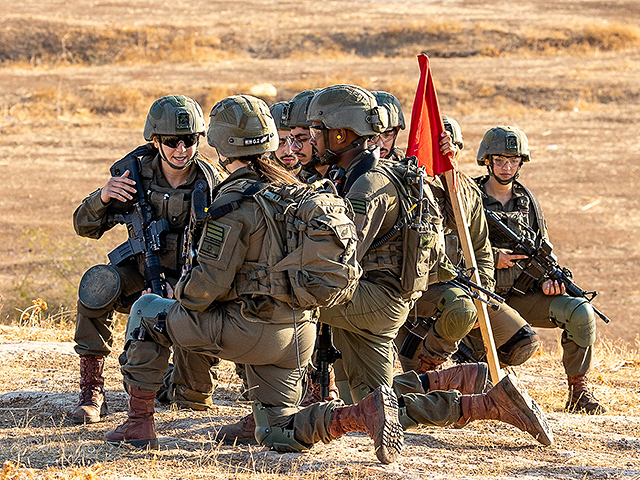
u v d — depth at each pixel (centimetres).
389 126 1120
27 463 844
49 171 3872
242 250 798
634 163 4031
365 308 916
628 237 3083
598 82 5472
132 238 1020
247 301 806
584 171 3906
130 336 881
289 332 823
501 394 890
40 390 1143
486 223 1143
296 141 1090
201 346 831
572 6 7769
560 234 3109
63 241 2391
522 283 1228
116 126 4728
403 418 902
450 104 5153
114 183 1018
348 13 7462
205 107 5069
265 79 5684
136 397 896
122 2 7769
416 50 6531
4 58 6259
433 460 886
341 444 933
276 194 811
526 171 3897
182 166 1002
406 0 8244
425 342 1120
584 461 909
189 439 955
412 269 917
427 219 922
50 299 2077
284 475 820
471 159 3997
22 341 1448
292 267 793
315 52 6512
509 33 6700
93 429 982
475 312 1063
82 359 1033
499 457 916
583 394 1205
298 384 868
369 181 905
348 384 1074
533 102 5219
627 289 2598
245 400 1162
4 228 3050
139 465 843
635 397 1295
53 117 4862
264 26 6956
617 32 6675
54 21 6731
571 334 1184
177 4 7769
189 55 6316
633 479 846
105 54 6378
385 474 822
